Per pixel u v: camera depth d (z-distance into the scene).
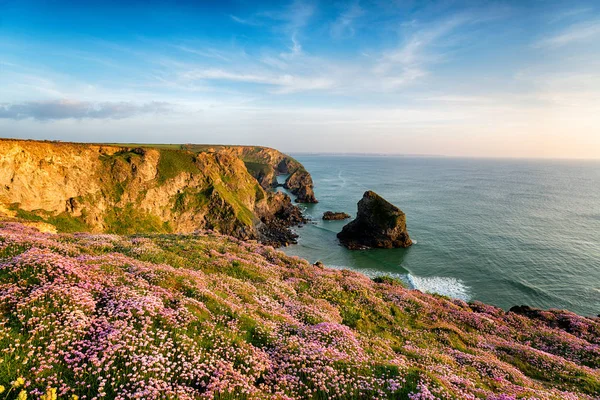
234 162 146.50
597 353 24.72
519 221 117.44
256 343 13.56
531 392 14.08
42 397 6.45
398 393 10.76
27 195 80.44
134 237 33.69
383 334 22.28
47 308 10.67
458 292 65.00
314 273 31.95
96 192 97.81
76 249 19.25
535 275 70.56
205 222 118.50
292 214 143.62
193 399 8.62
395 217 95.44
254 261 30.89
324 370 11.61
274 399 9.66
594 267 73.94
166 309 12.86
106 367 8.72
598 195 185.75
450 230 107.50
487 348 23.78
